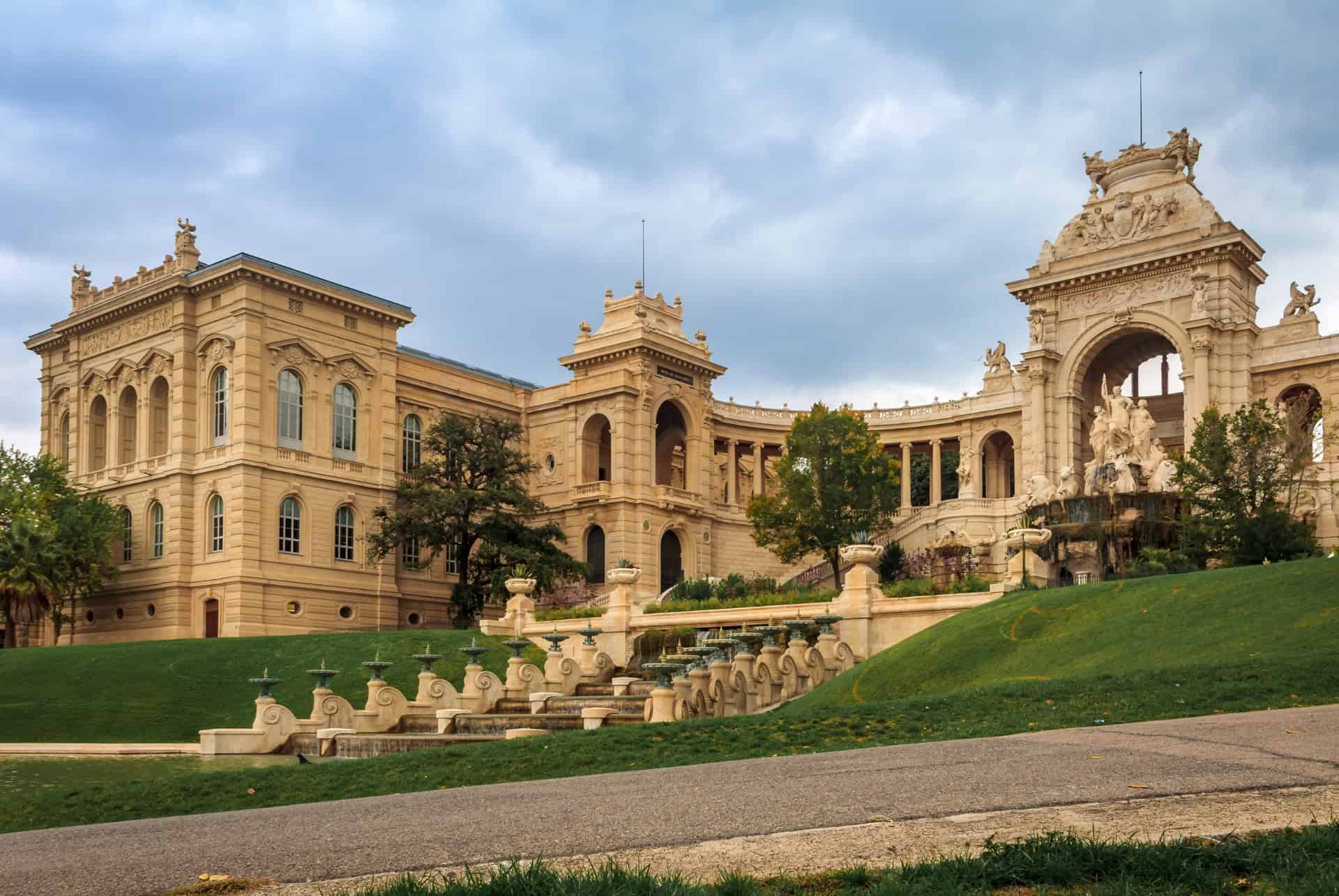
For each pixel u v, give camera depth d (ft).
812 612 155.84
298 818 49.70
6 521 238.48
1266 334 249.55
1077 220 272.10
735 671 122.83
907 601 148.77
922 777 49.70
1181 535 180.04
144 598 250.78
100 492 263.90
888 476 257.34
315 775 81.71
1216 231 248.32
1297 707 70.54
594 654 167.22
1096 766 49.47
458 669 168.96
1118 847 34.24
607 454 306.96
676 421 317.42
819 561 301.84
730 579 231.71
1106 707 77.61
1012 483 322.75
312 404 254.68
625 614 177.37
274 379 247.29
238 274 242.99
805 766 56.29
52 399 286.05
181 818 52.95
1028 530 153.17
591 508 287.48
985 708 82.53
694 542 297.94
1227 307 248.52
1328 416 233.96
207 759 122.83
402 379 280.72
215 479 244.42
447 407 291.99
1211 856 33.65
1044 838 35.50
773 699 128.57
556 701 144.05
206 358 250.98
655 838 40.47
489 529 248.11
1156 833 37.24
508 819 45.39
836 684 124.88
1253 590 110.83
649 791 51.39
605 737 85.25
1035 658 110.63
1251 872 32.99
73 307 284.61
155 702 152.05
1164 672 85.81
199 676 164.35
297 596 245.45
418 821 46.32
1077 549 198.59
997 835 38.01
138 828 50.06
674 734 84.07
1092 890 31.81
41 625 269.64
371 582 262.26
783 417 329.72
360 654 175.83
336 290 258.78
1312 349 240.73
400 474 272.51
